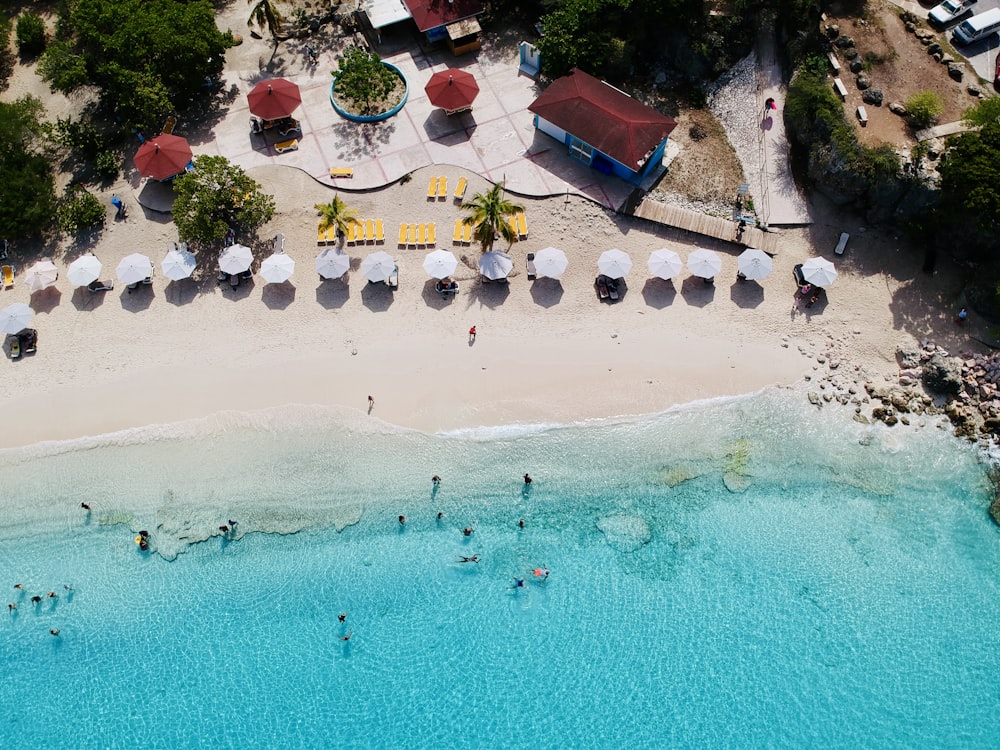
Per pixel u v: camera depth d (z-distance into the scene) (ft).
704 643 117.80
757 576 122.52
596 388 137.90
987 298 137.59
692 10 157.48
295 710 114.11
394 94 167.94
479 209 137.59
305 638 119.14
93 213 151.84
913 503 127.54
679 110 162.40
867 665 115.85
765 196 151.84
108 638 119.44
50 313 146.30
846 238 147.13
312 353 141.49
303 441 133.69
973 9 154.20
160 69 160.35
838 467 130.52
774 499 128.57
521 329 143.23
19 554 125.80
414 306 145.59
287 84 159.43
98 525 127.75
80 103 170.30
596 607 120.78
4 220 148.77
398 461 131.95
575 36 160.76
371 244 151.53
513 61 172.14
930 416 133.39
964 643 116.98
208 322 144.77
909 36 153.99
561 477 130.82
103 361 141.38
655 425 134.72
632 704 113.80
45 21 182.80
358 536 126.41
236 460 132.36
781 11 156.56
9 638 119.34
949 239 142.92
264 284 148.05
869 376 137.18
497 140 160.76
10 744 112.57
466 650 118.01
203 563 124.67
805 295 144.05
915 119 144.56
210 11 164.66
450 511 128.16
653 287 146.72
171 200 156.56
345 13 180.14
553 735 111.96
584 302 145.59
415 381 138.72
